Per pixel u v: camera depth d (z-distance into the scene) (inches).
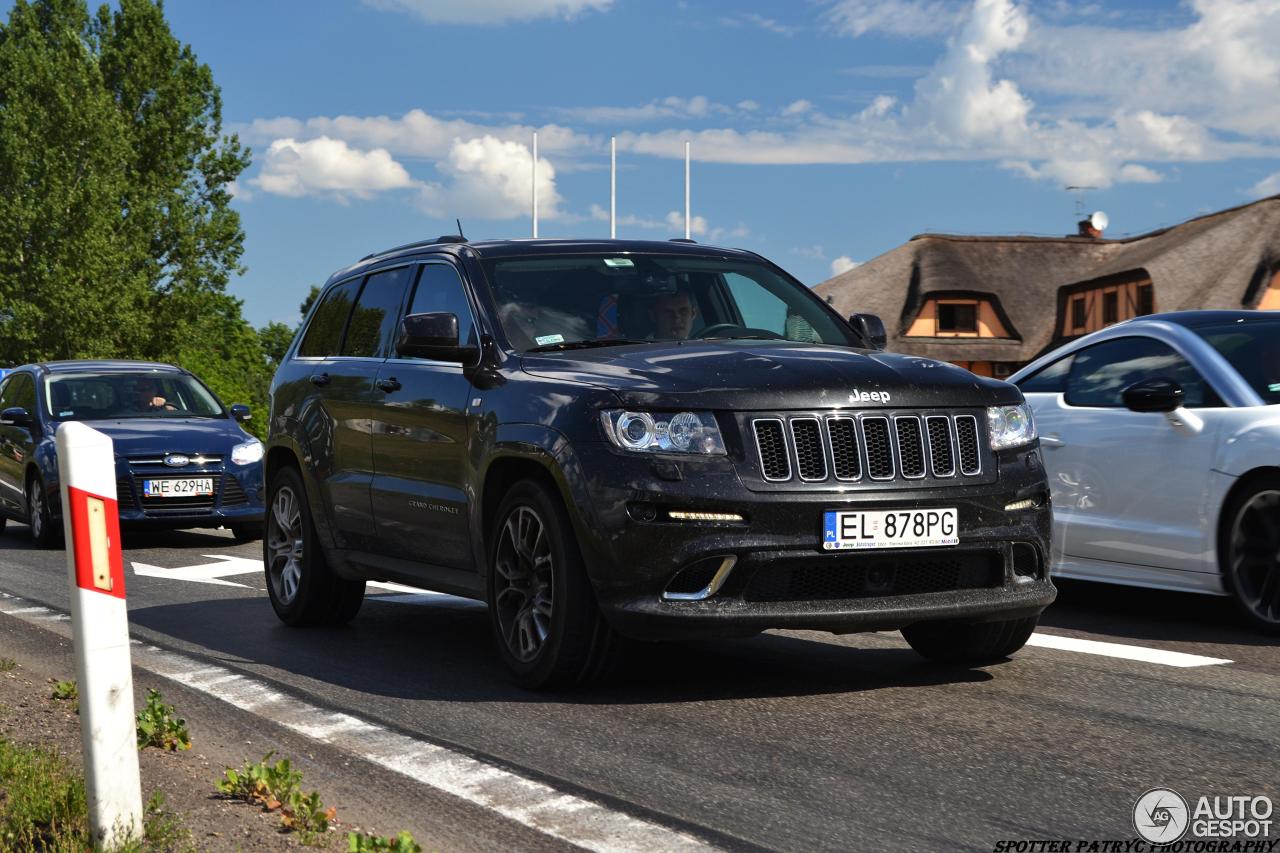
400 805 174.2
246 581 422.6
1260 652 266.8
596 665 231.5
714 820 165.3
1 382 639.8
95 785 147.2
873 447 222.2
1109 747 193.6
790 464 218.1
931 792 174.2
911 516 220.8
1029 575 236.4
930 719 211.9
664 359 234.5
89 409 580.4
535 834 161.9
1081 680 239.8
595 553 220.1
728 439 217.5
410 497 272.8
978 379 237.9
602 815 168.4
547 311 263.7
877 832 159.6
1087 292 1983.3
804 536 216.4
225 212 2412.6
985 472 229.1
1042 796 171.6
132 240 2252.7
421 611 343.0
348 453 297.9
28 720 208.4
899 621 221.6
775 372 225.1
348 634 310.5
